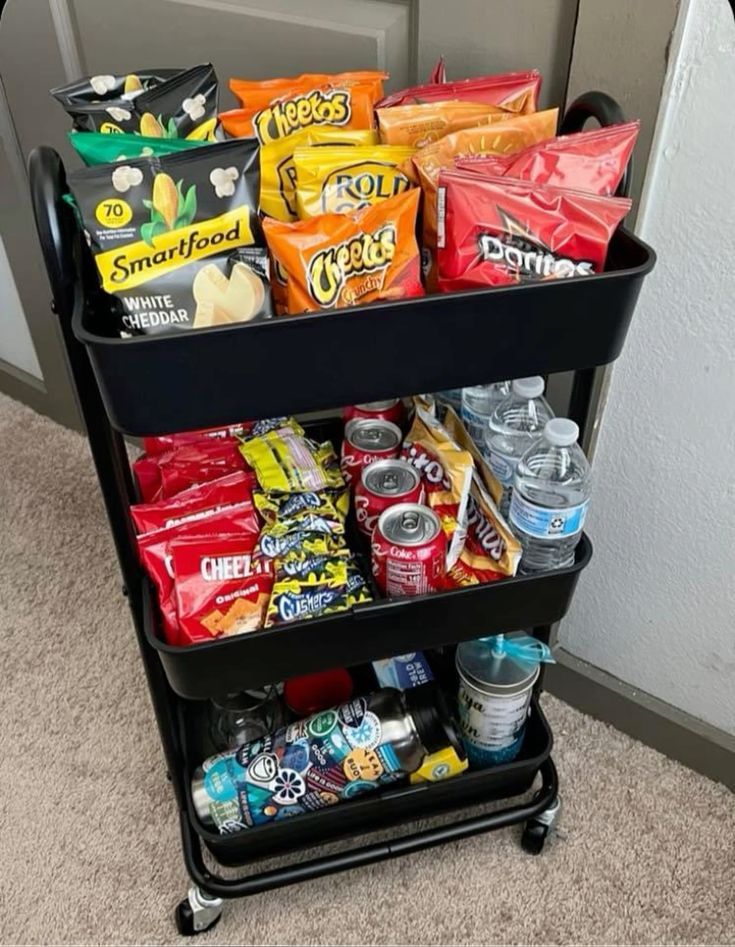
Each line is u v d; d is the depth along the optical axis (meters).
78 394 0.71
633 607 1.15
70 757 1.21
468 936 1.02
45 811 1.15
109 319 0.69
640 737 1.23
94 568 1.50
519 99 0.81
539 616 0.88
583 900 1.05
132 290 0.66
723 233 0.84
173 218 0.66
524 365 0.70
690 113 0.80
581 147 0.71
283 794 0.96
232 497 0.90
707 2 0.74
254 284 0.69
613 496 1.08
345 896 1.06
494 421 0.92
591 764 1.20
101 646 1.36
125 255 0.66
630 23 0.77
